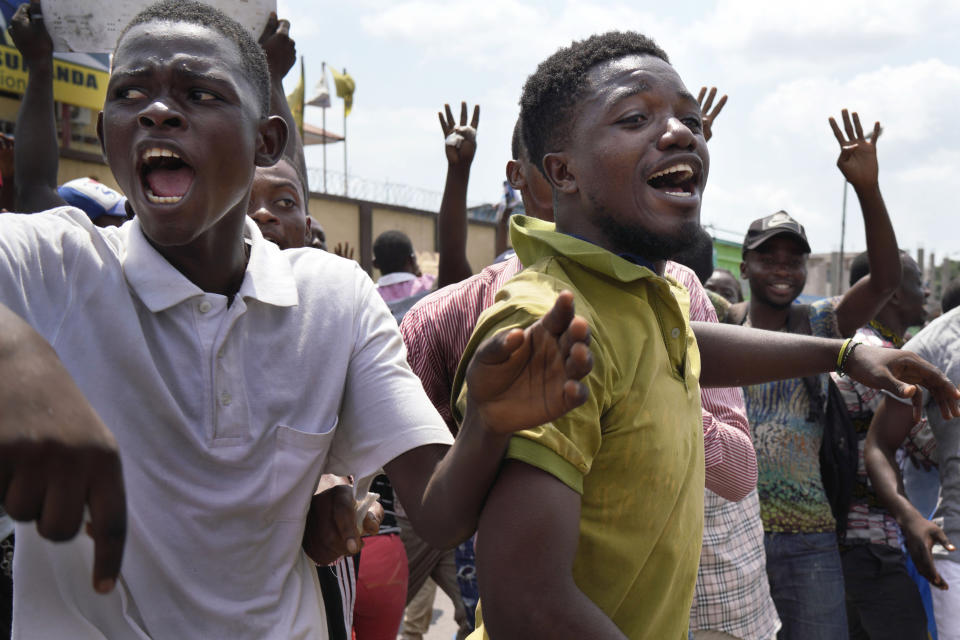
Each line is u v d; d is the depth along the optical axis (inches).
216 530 50.6
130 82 49.4
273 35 98.0
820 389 131.0
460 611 133.7
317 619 55.3
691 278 94.3
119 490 23.9
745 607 102.7
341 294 56.9
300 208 100.5
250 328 52.9
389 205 677.9
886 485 122.0
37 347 24.5
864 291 140.9
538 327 34.6
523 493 42.7
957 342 122.3
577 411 44.7
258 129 54.7
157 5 52.4
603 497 49.1
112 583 23.7
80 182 121.1
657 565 52.1
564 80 55.3
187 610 49.9
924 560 115.9
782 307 143.0
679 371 55.5
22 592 48.1
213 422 50.7
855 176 132.6
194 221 50.1
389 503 102.0
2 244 47.6
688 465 54.4
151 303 50.3
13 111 342.0
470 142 123.6
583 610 42.3
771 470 128.6
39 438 22.7
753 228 145.0
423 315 85.6
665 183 54.8
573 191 55.4
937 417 122.3
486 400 36.8
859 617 151.3
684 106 53.9
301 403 53.7
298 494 53.1
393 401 55.1
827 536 128.5
